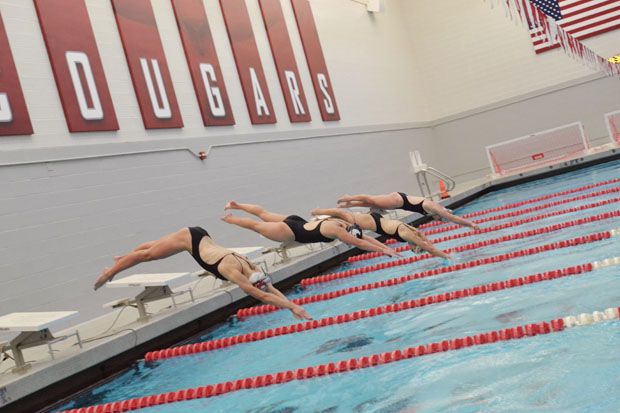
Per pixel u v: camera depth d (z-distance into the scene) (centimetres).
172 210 932
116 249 831
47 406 496
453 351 401
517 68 1888
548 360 343
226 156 1069
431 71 2008
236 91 1135
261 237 1112
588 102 1811
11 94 734
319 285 791
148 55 949
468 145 1983
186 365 537
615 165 1384
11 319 559
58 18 816
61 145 787
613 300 421
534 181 1581
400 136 1778
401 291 632
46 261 741
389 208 727
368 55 1727
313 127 1359
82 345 575
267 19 1272
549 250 652
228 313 723
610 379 298
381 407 331
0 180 711
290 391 396
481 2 1912
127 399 464
